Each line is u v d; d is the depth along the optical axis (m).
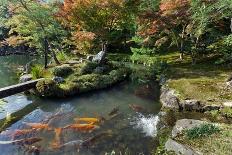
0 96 14.11
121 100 14.69
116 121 12.13
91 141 10.44
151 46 24.34
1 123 12.40
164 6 18.19
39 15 18.53
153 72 19.03
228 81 13.60
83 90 15.64
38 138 10.78
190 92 13.00
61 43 25.80
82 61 19.06
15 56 30.02
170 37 22.86
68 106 14.03
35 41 21.84
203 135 8.91
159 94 15.38
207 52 20.67
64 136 10.91
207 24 17.94
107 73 17.77
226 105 11.48
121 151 9.73
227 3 12.96
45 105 14.20
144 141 10.34
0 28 31.28
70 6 18.34
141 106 13.76
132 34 28.22
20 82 16.98
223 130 9.09
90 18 18.70
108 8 18.44
